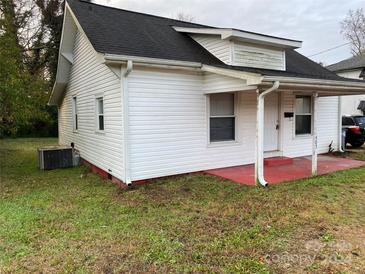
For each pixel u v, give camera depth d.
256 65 8.03
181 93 7.11
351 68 23.94
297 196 5.49
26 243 3.74
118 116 6.58
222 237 3.78
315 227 4.05
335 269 2.99
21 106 8.69
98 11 8.59
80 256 3.35
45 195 6.11
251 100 8.40
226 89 6.71
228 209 4.86
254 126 8.52
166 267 3.08
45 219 4.60
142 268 3.07
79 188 6.68
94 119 8.48
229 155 8.09
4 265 3.19
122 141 6.42
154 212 4.83
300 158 9.57
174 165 7.15
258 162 6.26
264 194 5.65
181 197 5.63
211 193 5.85
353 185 6.24
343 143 11.34
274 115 9.05
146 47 6.90
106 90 7.27
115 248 3.53
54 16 21.11
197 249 3.46
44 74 21.30
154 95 6.69
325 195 5.53
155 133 6.78
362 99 22.55
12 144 17.44
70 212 4.93
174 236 3.85
